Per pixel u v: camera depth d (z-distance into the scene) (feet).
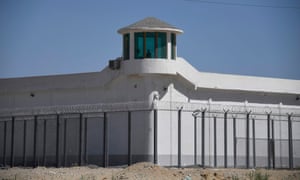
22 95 301.84
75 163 274.57
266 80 293.64
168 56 267.80
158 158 262.67
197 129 271.90
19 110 295.69
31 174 207.21
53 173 209.36
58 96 291.99
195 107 270.67
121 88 274.77
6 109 299.38
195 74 275.80
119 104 269.44
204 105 273.33
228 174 198.80
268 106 290.35
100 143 276.21
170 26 268.41
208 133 273.75
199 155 271.90
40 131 291.99
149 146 263.08
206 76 278.87
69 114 273.54
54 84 292.20
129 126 257.55
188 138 269.85
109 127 272.92
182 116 269.23
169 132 265.75
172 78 271.28
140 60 267.18
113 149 271.49
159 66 266.16
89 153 278.26
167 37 268.41
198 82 276.00
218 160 275.59
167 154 264.52
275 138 288.51
